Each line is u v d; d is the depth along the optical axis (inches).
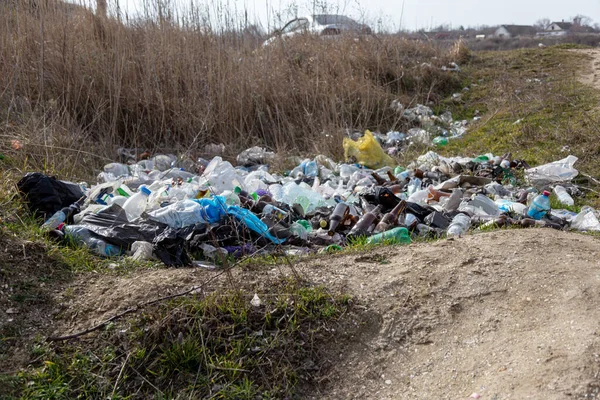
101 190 221.3
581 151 325.7
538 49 668.1
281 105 391.5
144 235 178.7
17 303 135.0
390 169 312.3
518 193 266.1
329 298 139.8
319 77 456.1
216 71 385.7
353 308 138.0
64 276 150.9
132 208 202.7
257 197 224.4
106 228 183.2
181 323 128.8
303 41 503.2
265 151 358.3
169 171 279.0
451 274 149.9
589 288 137.3
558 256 157.5
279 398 119.6
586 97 436.5
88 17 391.5
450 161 319.0
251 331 130.0
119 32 374.3
